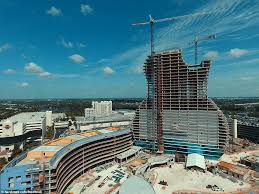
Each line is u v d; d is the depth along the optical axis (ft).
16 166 446.60
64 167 539.70
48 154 526.57
